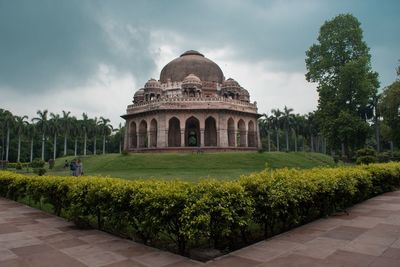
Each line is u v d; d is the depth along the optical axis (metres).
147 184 8.26
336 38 39.28
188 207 6.73
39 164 46.97
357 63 36.34
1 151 79.50
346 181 11.40
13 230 9.28
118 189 8.43
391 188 17.08
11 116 67.81
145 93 51.03
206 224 6.64
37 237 8.44
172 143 50.97
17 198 15.57
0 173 18.27
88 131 74.31
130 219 8.02
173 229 7.12
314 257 6.38
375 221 9.51
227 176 25.25
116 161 37.16
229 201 7.14
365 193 13.38
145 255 6.84
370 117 50.00
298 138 96.69
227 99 47.34
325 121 39.50
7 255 6.92
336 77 39.94
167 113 46.09
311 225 9.24
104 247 7.46
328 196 10.41
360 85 36.94
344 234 8.08
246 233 8.06
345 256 6.38
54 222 10.45
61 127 70.56
